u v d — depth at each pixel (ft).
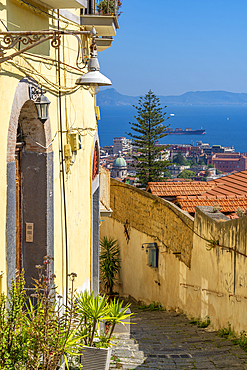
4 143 15.07
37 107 18.71
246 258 27.35
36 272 20.27
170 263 46.03
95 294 38.04
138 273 55.93
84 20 27.99
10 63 15.56
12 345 14.71
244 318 27.58
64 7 19.81
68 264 24.54
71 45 25.23
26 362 14.71
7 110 15.31
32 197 20.02
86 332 20.43
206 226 35.24
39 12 18.88
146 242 53.26
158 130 132.98
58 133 22.27
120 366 23.06
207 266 35.19
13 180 15.93
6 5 15.26
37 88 18.74
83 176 28.60
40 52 19.33
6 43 14.34
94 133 32.55
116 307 21.58
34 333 15.12
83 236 28.48
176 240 44.01
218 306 32.65
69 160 24.17
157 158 134.00
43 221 20.04
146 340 30.58
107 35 31.01
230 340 28.86
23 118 19.20
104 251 61.77
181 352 26.66
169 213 46.06
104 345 20.45
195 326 35.68
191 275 39.55
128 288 59.57
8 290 15.34
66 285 23.73
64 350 16.81
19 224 19.95
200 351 26.73
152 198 51.08
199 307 37.42
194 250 38.68
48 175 20.10
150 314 44.55
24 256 20.26
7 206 15.38
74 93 25.89
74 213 25.94
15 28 16.17
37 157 19.83
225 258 31.09
